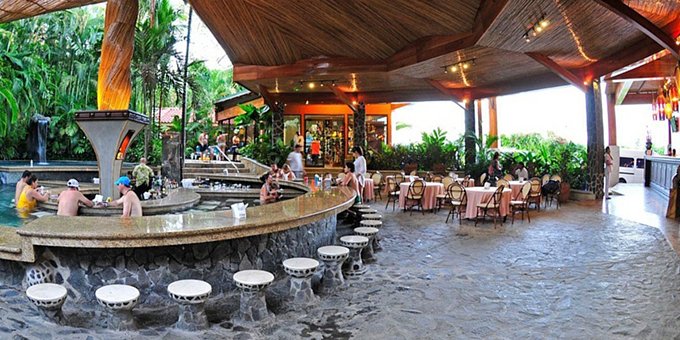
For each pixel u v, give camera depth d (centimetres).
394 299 425
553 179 1157
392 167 1562
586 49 969
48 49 1786
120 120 629
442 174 1434
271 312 380
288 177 1041
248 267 441
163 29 1566
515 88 1336
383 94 1557
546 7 682
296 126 1753
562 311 397
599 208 1051
